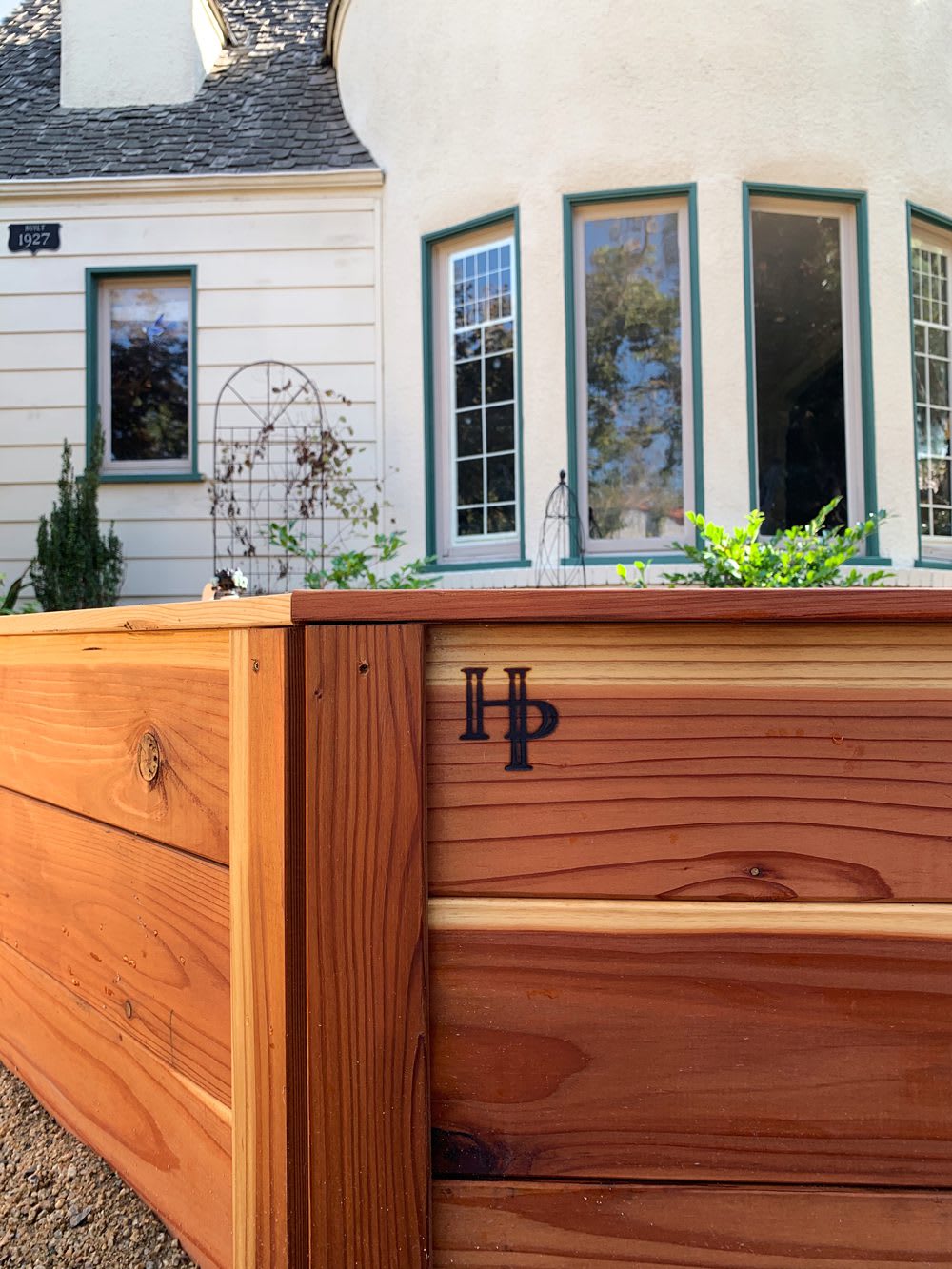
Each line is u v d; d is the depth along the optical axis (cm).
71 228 581
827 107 474
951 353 529
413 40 535
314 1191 86
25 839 148
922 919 86
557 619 86
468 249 529
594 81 477
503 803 88
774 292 485
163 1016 110
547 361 482
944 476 527
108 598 531
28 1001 148
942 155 503
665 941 87
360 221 562
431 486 535
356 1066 86
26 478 581
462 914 88
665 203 481
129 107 630
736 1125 86
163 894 110
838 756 87
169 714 108
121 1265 117
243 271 569
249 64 664
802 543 427
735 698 87
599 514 487
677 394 482
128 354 598
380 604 87
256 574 559
